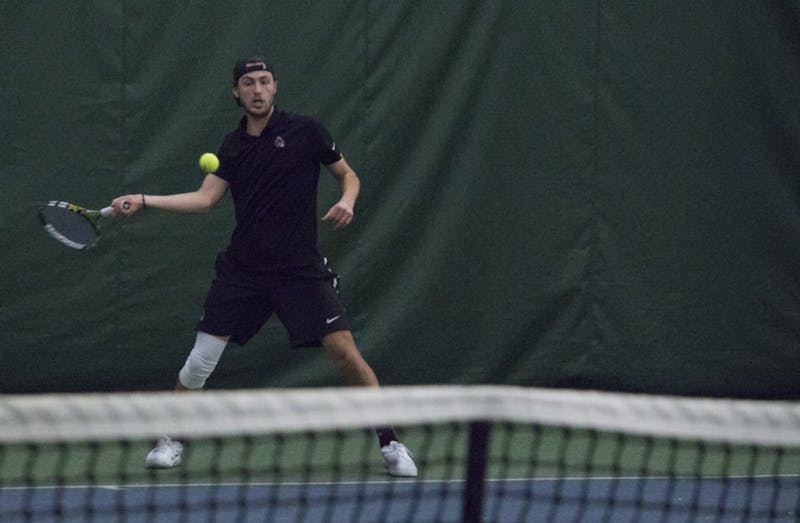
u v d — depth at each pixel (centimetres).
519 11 2052
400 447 1548
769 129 2114
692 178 2100
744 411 817
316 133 1537
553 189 2072
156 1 1956
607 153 2083
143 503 1363
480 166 2052
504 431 1844
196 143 1972
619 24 2077
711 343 2116
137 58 1956
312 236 1548
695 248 2105
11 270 1948
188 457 1628
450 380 2061
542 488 1466
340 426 742
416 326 2045
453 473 1568
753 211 2116
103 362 1981
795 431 811
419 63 2027
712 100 2100
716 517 1327
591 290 2086
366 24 2008
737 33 2103
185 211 1525
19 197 1941
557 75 2064
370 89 2016
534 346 2083
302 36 1992
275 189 1523
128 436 705
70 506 1345
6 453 1631
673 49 2089
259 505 1353
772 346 2131
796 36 2114
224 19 1973
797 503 1412
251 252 1541
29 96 1936
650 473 1566
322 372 2034
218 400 739
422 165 2034
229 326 1553
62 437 693
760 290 2125
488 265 2064
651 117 2088
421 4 2023
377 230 2028
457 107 2039
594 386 2094
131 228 1977
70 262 1964
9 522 1248
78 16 1942
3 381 1961
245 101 1525
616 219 2086
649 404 797
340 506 1353
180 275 1994
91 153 1952
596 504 1377
